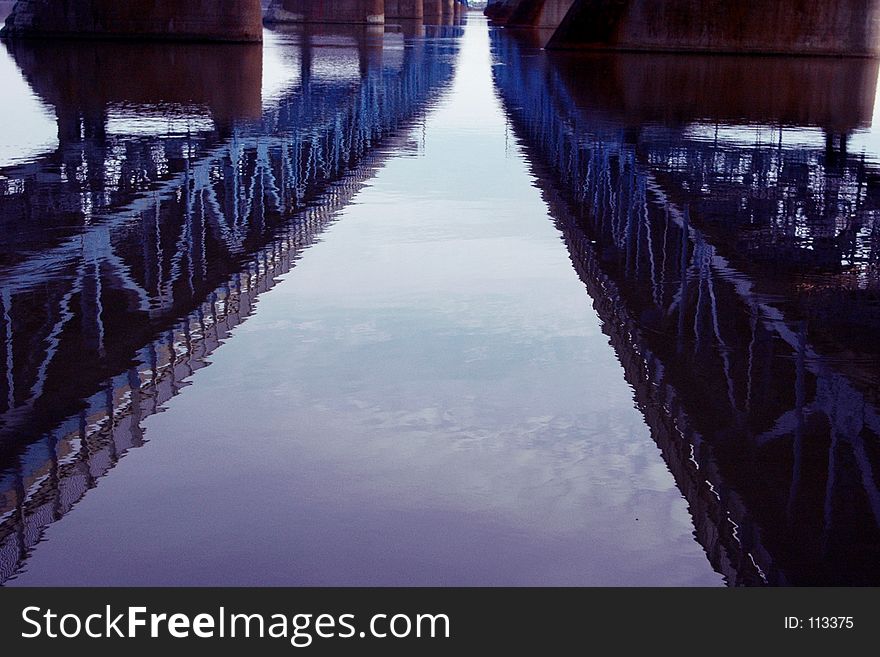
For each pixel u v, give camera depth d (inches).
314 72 1483.8
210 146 729.0
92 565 181.5
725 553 185.9
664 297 358.6
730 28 1950.1
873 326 325.7
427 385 272.8
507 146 755.4
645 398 261.6
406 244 442.3
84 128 796.0
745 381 270.4
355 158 695.1
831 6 1902.1
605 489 210.7
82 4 2053.4
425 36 2935.5
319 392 267.3
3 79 1181.1
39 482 213.0
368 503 205.0
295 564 182.1
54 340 307.9
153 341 308.7
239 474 217.8
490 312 342.6
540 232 469.7
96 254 414.3
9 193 533.3
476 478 216.7
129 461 224.4
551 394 267.6
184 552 185.5
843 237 450.9
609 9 2053.4
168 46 1975.9
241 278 381.1
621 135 810.8
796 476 214.8
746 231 466.0
